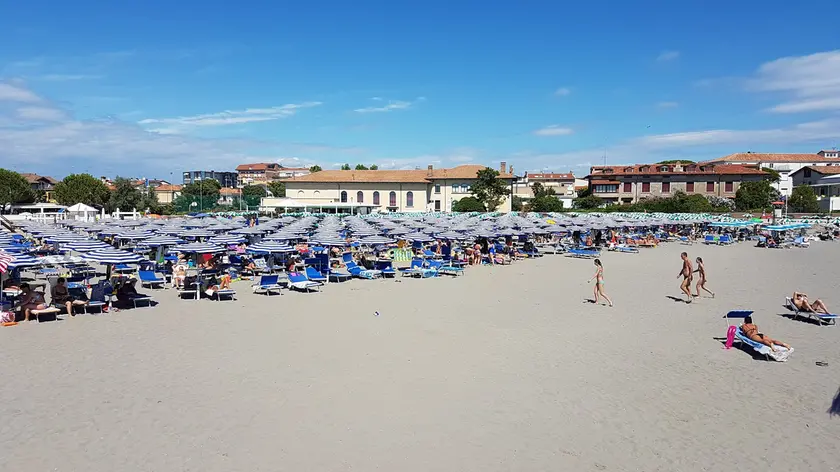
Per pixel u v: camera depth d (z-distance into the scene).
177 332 16.91
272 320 18.61
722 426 10.61
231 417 10.66
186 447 9.44
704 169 104.12
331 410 11.05
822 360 14.74
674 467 9.05
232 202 116.94
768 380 13.15
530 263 36.12
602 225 49.00
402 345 15.65
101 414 10.74
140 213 81.31
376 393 11.97
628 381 12.98
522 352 15.13
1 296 19.70
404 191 110.81
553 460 9.22
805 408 11.49
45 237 34.75
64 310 19.58
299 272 27.94
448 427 10.37
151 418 10.59
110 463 8.87
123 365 13.68
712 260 39.16
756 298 23.69
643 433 10.27
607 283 27.62
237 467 8.80
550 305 21.67
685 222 59.00
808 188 86.88
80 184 97.25
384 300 22.41
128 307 20.56
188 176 197.00
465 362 14.19
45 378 12.68
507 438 9.98
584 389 12.41
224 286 22.64
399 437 9.93
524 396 11.95
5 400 11.37
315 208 106.69
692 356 15.00
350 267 28.69
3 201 86.31
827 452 9.61
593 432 10.28
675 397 12.02
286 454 9.24
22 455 9.09
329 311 20.14
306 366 13.71
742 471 8.95
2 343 15.51
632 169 113.12
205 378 12.80
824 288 26.67
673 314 20.23
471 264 35.12
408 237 37.50
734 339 16.47
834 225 63.38
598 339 16.61
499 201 103.06
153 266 29.09
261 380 12.70
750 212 83.38
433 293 24.16
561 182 176.50
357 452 9.35
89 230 42.78
